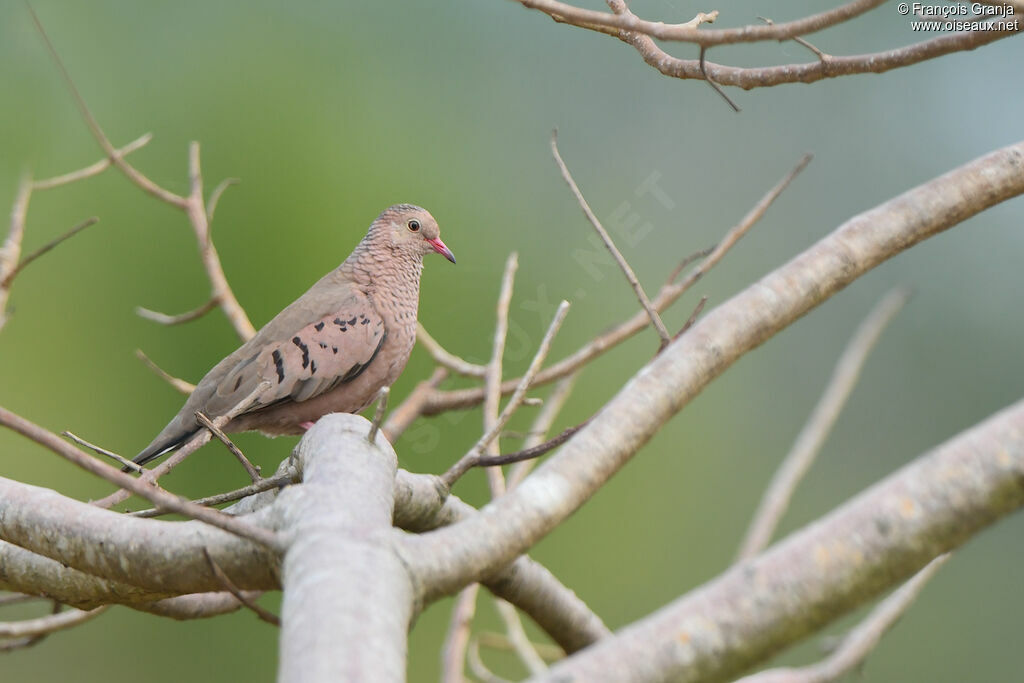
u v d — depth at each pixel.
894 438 16.16
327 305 9.03
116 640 13.52
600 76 15.38
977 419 16.03
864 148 15.82
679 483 15.92
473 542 4.02
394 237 9.54
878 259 5.51
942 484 3.34
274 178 13.76
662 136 15.34
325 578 3.62
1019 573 15.42
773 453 16.11
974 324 16.39
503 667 14.09
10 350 13.07
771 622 3.29
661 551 15.59
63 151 13.47
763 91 15.75
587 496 4.43
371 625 3.46
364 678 3.26
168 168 13.61
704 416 16.27
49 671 13.30
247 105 14.05
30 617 13.27
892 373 16.38
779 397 16.50
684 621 3.30
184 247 13.31
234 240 13.45
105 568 4.70
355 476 4.38
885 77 15.98
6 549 5.70
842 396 9.87
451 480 5.49
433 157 14.59
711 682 3.30
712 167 15.49
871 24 15.19
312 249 13.57
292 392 8.70
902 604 7.77
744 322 5.14
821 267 5.39
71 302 13.22
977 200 5.70
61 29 13.77
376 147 14.38
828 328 16.69
